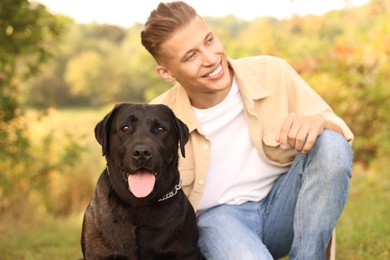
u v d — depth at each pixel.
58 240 6.35
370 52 9.43
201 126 3.55
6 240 6.42
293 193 3.47
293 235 3.61
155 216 3.24
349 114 9.59
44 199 8.80
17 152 7.54
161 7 3.38
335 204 3.19
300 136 3.15
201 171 3.50
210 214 3.53
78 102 42.34
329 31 11.83
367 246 4.69
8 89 7.86
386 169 7.78
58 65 41.91
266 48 11.30
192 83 3.39
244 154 3.55
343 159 3.15
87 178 9.62
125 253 3.23
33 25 7.28
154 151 3.15
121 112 3.38
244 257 3.13
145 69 21.06
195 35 3.29
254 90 3.51
